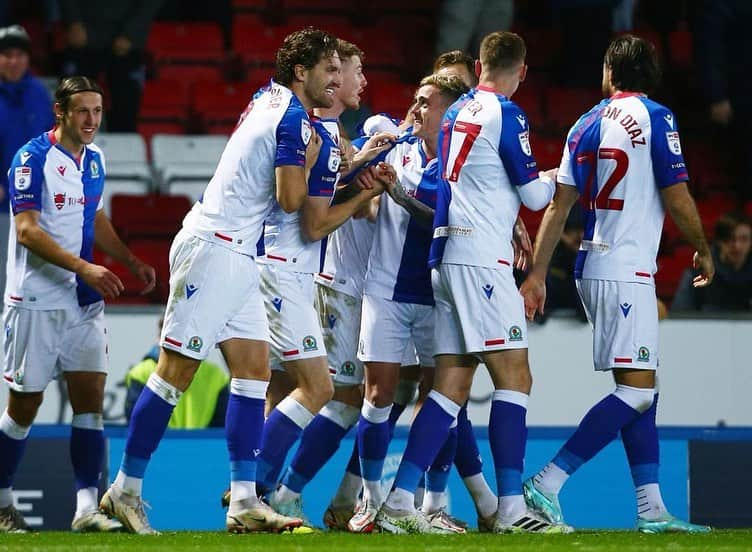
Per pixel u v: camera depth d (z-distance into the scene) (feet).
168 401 64.08
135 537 61.41
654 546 56.24
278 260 68.74
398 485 66.44
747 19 140.05
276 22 161.27
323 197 67.21
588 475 87.10
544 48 159.33
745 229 107.34
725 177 146.51
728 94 142.31
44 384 72.79
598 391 104.06
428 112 72.23
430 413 67.21
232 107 146.10
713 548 55.31
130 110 135.13
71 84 71.10
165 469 84.89
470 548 54.29
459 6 140.05
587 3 147.43
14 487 82.02
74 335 72.74
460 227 66.54
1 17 139.44
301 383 68.80
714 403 106.22
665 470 86.33
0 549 53.78
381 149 69.62
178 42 153.48
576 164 68.74
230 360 65.10
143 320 103.04
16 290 71.97
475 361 68.18
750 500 86.94
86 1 135.33
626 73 68.64
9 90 108.99
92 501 72.69
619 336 67.26
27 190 70.23
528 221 127.95
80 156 72.59
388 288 72.43
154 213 123.85
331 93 66.03
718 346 106.42
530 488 67.41
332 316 74.90
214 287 63.41
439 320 68.13
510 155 65.98
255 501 64.90
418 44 160.04
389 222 72.95
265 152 63.67
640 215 67.46
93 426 72.84
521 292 69.26
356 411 75.00
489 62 67.87
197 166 135.44
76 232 72.38
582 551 53.62
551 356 103.71
